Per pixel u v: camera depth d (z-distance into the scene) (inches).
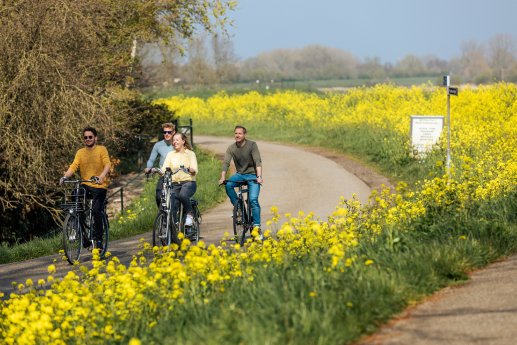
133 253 1283.2
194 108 5039.4
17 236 1953.7
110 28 2613.2
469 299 703.7
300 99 4980.3
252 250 876.6
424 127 2362.2
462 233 948.6
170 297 698.2
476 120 2915.8
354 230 1001.5
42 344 664.4
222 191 2158.0
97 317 679.7
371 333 619.5
